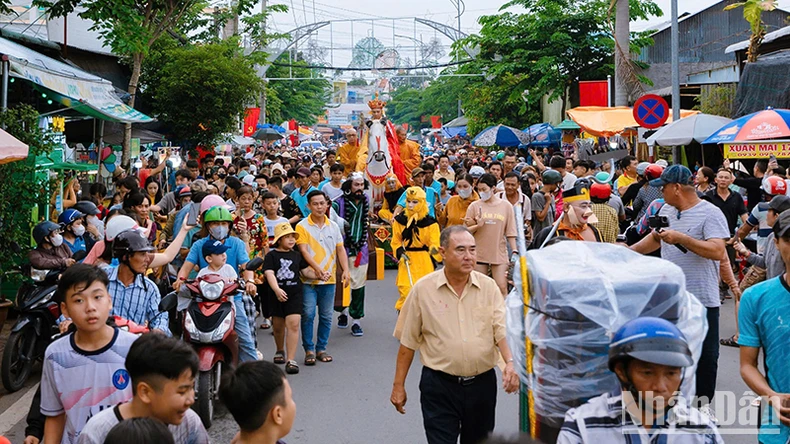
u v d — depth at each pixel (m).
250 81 23.75
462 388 5.03
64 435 4.40
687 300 3.60
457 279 5.07
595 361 3.59
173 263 10.09
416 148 15.95
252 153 36.97
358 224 10.30
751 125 13.34
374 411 7.32
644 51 30.66
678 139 15.25
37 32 20.52
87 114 13.93
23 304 8.21
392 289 13.58
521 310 3.97
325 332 9.10
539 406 3.71
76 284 4.25
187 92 22.88
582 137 26.67
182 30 27.47
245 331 7.58
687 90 24.12
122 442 3.04
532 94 33.09
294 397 7.76
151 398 3.52
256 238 10.17
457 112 73.19
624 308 3.55
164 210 13.01
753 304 4.32
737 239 8.99
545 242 6.57
